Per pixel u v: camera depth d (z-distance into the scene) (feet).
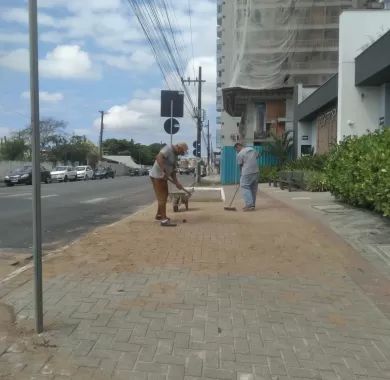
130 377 12.17
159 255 24.18
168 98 43.65
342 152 45.21
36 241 14.38
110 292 18.39
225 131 259.19
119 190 86.22
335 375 12.66
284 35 128.88
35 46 13.62
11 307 16.67
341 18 69.77
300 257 24.34
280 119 147.95
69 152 252.01
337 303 18.13
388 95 66.64
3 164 160.15
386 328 15.92
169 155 33.55
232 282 20.13
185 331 15.05
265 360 13.35
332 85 78.95
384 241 27.71
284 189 75.25
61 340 14.11
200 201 53.11
